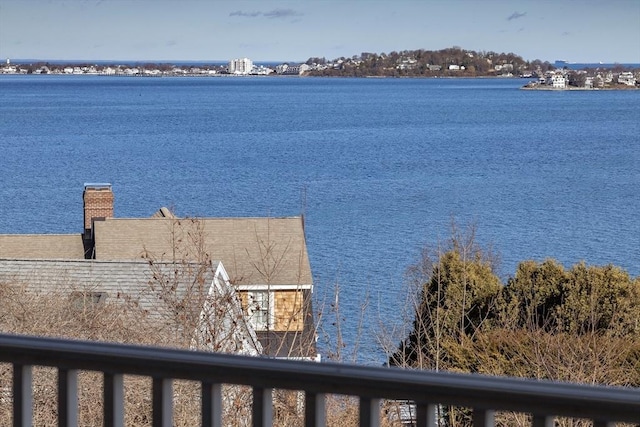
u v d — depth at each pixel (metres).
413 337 19.73
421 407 3.47
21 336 4.08
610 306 26.53
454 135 175.75
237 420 12.20
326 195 97.56
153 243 40.03
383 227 76.88
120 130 178.00
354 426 11.97
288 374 3.64
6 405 12.64
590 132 184.38
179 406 12.61
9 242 44.12
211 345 15.87
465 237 47.94
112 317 16.91
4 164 122.25
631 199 97.62
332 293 32.31
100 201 45.22
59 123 194.75
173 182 106.69
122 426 3.94
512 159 135.75
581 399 3.24
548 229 78.56
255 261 37.00
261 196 96.38
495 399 3.36
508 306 25.84
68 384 3.97
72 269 26.25
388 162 130.00
